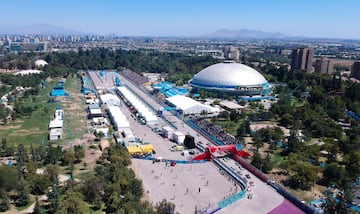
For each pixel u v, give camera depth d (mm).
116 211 91125
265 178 121375
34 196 102750
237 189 115000
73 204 89312
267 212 99938
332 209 95938
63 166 126812
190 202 104375
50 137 157875
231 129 183250
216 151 140625
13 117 192375
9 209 94875
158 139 166375
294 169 120500
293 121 187625
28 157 130875
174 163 133375
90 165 128250
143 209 90188
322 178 124000
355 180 119188
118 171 109750
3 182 98812
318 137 170125
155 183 116562
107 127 180875
